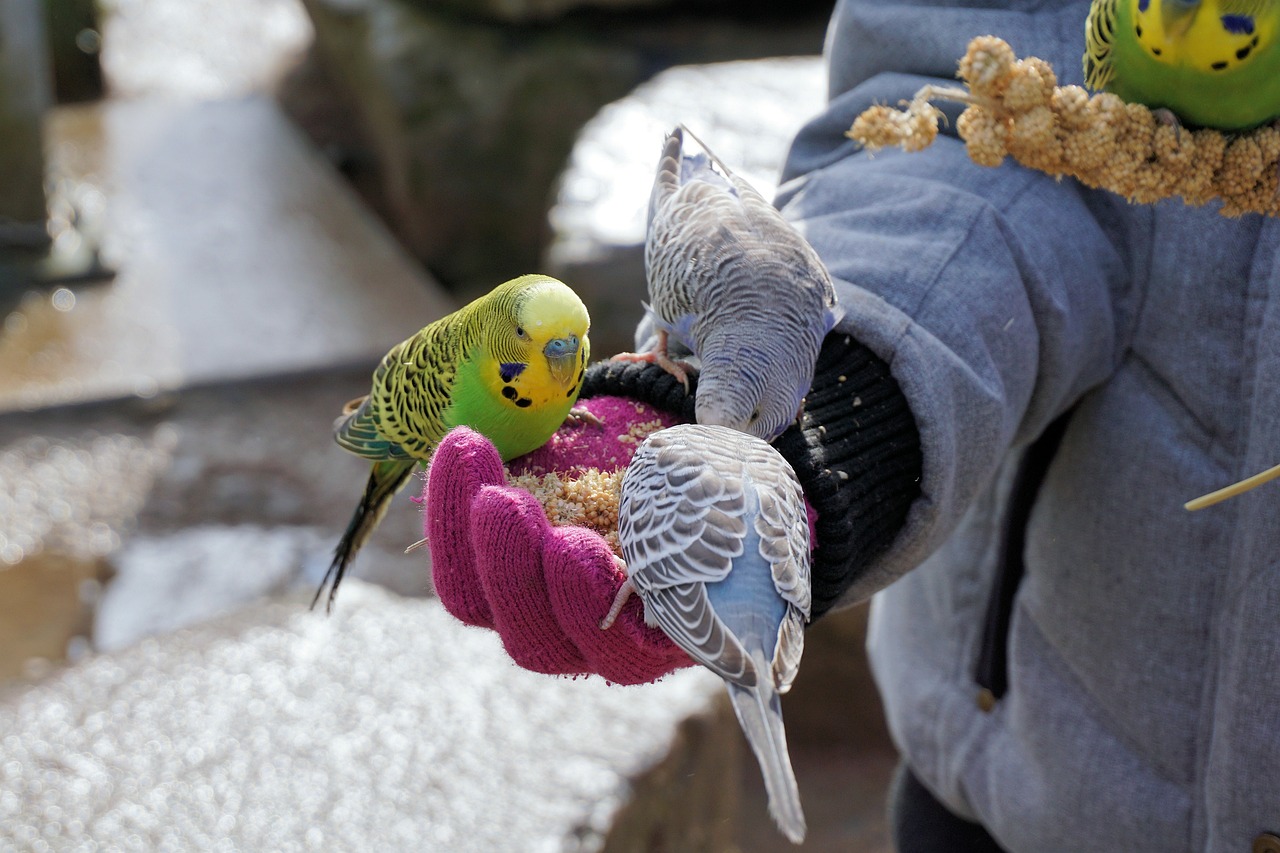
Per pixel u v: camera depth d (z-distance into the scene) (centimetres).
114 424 612
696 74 704
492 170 838
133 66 1015
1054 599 222
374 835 305
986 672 236
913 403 183
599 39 828
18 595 505
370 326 709
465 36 834
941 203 200
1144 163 165
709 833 375
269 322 698
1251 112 158
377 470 249
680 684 361
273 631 371
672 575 150
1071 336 201
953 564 241
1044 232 201
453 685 352
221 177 851
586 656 160
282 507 569
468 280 857
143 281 722
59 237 732
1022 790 230
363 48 862
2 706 339
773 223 199
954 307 190
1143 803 214
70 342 661
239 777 320
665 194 220
